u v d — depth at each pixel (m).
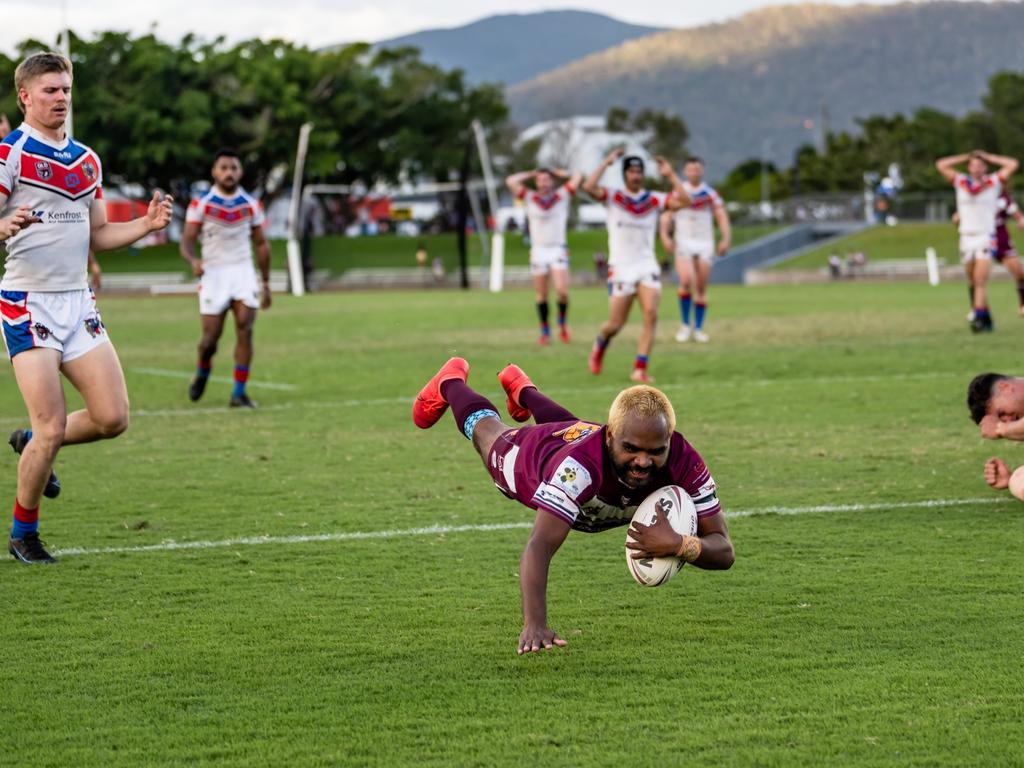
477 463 24.75
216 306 33.38
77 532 19.12
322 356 47.66
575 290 120.00
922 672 12.52
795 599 15.16
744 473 23.16
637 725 11.26
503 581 16.17
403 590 15.80
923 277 138.38
